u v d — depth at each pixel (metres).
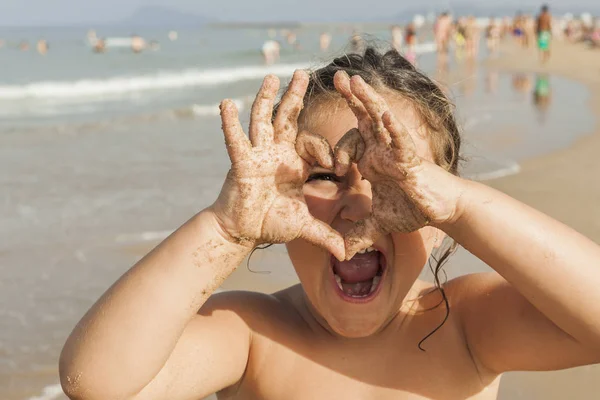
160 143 9.99
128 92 19.17
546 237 1.92
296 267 2.19
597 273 1.91
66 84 20.09
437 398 2.29
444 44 28.30
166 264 1.90
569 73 22.05
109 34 94.75
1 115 14.02
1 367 3.63
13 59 33.59
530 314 2.24
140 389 1.93
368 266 2.14
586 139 9.48
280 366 2.34
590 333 1.96
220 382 2.28
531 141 9.27
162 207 6.45
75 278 4.82
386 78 2.35
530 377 3.35
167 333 1.89
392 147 1.73
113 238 5.59
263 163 1.80
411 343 2.37
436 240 2.29
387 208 1.81
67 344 1.96
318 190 2.12
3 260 5.09
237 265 1.91
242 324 2.38
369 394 2.29
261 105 1.82
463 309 2.44
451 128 2.45
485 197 1.90
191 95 17.89
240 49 43.84
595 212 5.82
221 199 1.85
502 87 17.11
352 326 2.10
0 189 7.14
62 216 6.20
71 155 9.05
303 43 54.31
